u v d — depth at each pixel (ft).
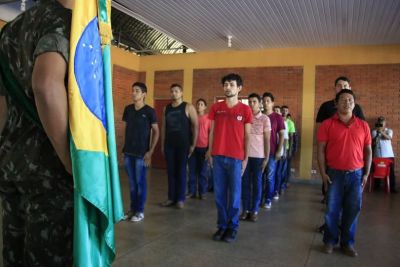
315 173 30.53
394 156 28.43
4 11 20.33
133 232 12.57
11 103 3.77
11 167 3.59
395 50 28.73
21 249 3.87
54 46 3.23
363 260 10.70
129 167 14.39
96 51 3.67
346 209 11.18
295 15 23.15
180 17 24.20
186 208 17.08
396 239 13.17
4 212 3.92
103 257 3.68
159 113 36.37
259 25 25.41
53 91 3.14
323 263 10.31
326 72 30.55
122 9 22.89
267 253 10.99
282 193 23.82
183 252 10.72
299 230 13.87
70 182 3.56
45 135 3.52
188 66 35.24
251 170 15.37
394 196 24.17
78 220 3.32
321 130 11.49
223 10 22.75
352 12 22.16
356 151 10.98
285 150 23.58
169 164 17.25
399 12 21.77
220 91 33.99
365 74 29.45
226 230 12.37
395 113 28.58
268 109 18.08
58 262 3.50
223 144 12.28
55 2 3.64
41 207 3.52
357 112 12.29
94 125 3.52
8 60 3.72
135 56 36.58
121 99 34.53
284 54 31.86
